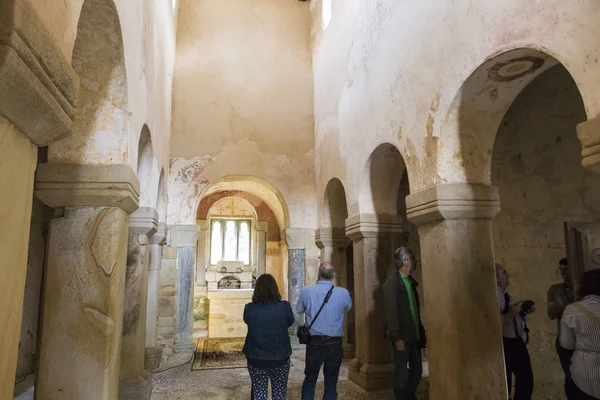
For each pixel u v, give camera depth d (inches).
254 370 144.5
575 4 101.1
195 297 516.7
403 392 167.6
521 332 161.8
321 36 346.6
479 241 153.3
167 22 286.7
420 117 171.6
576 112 177.3
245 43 372.2
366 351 228.8
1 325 59.8
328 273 170.2
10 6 52.5
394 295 172.6
